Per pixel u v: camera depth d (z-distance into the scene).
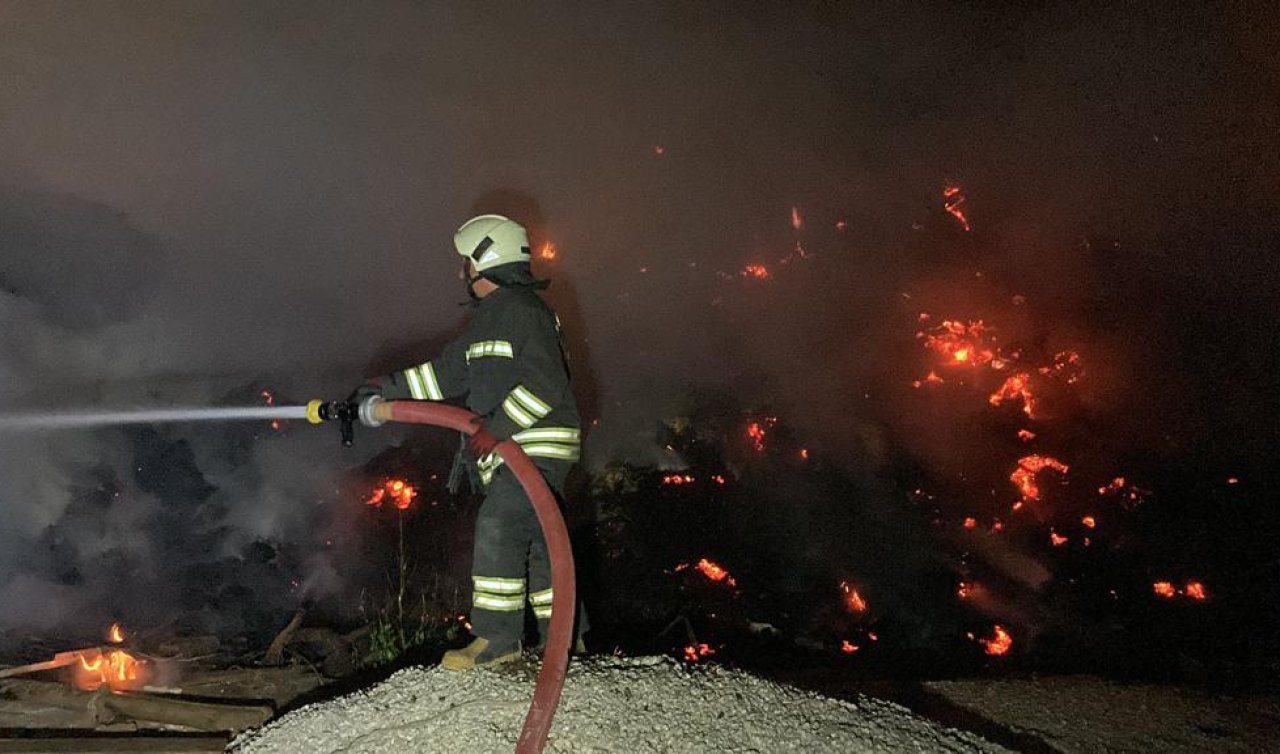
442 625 6.34
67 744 4.17
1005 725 4.62
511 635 3.93
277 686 5.20
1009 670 6.32
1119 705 4.93
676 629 6.80
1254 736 4.60
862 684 5.16
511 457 3.52
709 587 7.27
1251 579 7.41
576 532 7.71
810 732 3.56
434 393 4.05
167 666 5.52
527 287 3.94
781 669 6.21
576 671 3.82
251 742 3.83
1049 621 7.14
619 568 7.44
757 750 3.42
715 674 3.92
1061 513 8.01
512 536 3.90
